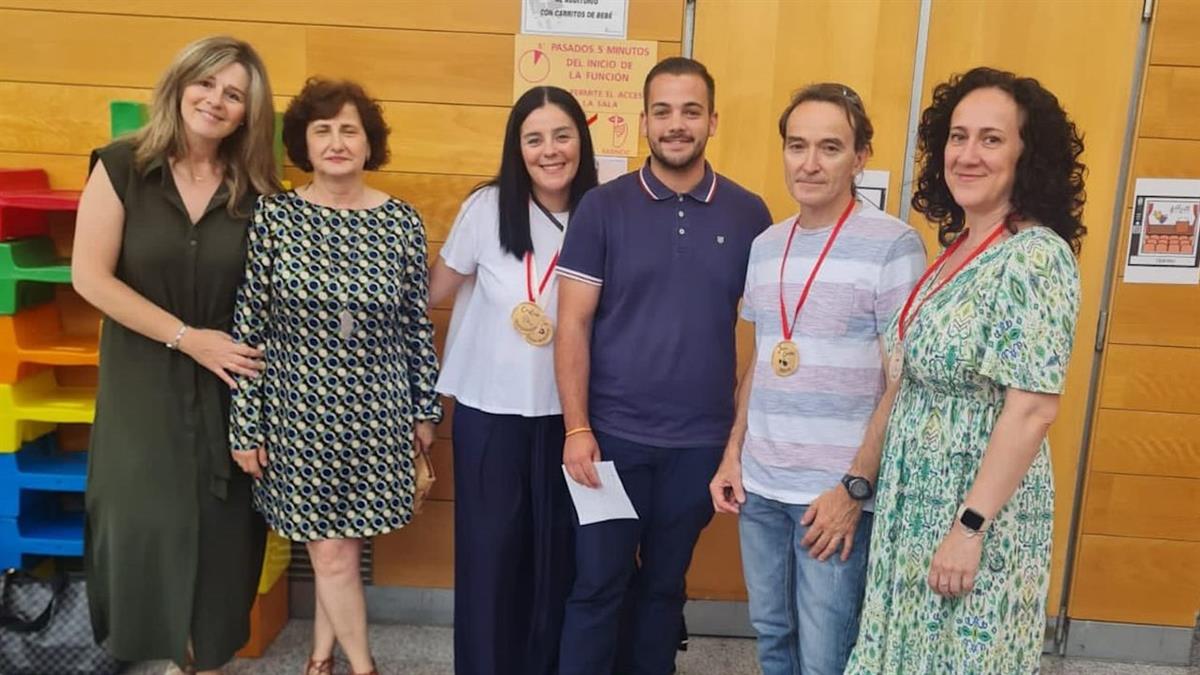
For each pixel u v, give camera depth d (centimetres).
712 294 195
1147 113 244
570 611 210
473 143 253
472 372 216
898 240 168
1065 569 269
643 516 204
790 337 175
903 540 154
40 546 239
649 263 194
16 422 234
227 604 211
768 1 245
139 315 194
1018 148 144
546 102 205
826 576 173
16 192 235
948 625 150
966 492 147
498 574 219
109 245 194
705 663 262
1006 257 141
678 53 248
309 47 248
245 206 202
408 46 248
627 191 198
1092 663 270
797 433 174
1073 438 262
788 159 171
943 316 147
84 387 257
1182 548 263
